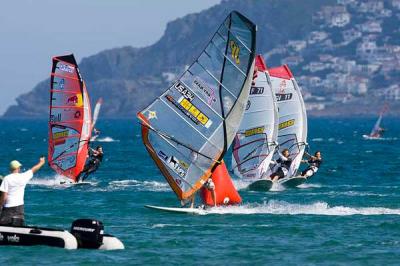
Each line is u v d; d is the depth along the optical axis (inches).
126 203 4143.7
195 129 3700.8
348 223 3442.4
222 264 2672.2
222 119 3683.6
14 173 2773.1
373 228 3326.8
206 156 3695.9
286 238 3107.8
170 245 2945.4
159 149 3725.4
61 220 3575.3
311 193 4731.8
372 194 4690.0
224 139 3688.5
